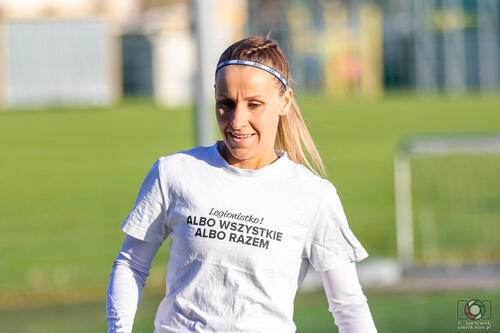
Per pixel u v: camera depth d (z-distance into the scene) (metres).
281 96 8.54
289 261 8.39
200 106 23.27
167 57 137.75
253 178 8.43
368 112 105.81
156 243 8.80
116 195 50.97
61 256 35.03
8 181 55.66
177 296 8.41
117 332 8.51
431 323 21.75
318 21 147.88
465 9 149.12
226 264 8.23
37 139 78.12
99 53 127.81
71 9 127.62
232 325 8.20
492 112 104.81
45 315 25.25
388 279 28.61
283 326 8.44
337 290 8.82
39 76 124.62
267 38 8.88
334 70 150.88
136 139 78.62
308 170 8.73
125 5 135.25
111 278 8.83
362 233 40.12
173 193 8.51
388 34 153.00
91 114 99.81
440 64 151.62
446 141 35.78
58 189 52.81
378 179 57.47
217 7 126.94
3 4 123.94
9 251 35.94
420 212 44.62
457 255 34.09
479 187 50.06
